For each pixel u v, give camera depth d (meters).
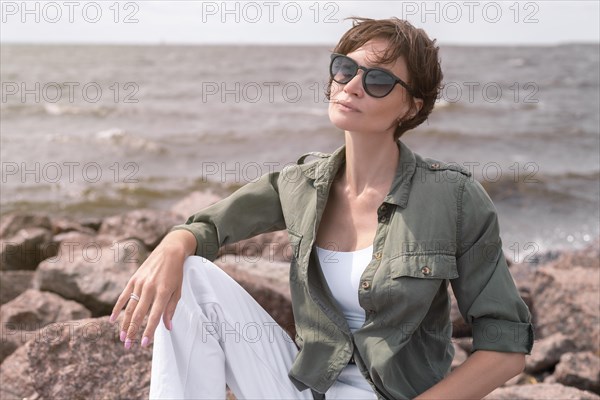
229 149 27.78
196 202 12.04
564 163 24.02
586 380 6.29
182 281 3.01
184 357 2.99
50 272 7.71
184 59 89.56
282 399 3.13
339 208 3.13
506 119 35.72
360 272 2.96
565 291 7.52
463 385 2.78
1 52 101.56
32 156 24.86
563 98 47.38
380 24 2.92
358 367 2.98
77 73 66.25
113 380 4.45
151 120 35.47
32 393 4.48
